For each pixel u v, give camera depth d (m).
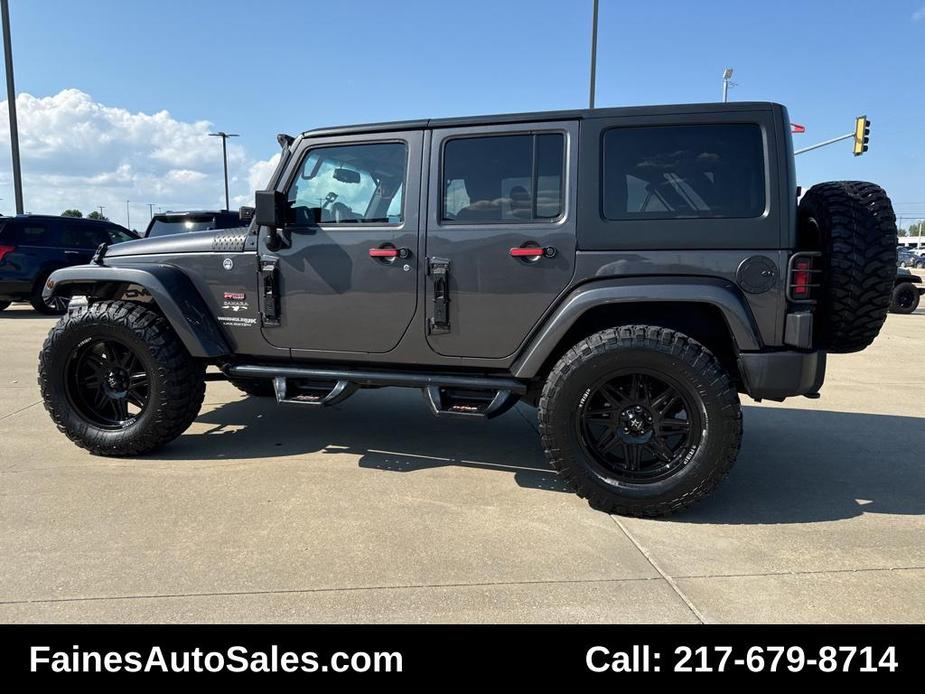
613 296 2.94
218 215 9.30
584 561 2.52
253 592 2.27
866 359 7.89
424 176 3.29
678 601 2.24
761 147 2.87
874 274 2.82
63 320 3.69
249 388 5.21
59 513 2.93
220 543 2.64
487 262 3.19
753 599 2.26
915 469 3.72
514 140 3.18
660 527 2.87
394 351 3.43
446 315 3.27
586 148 3.05
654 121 2.98
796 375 2.84
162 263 3.77
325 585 2.32
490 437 4.29
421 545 2.65
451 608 2.19
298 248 3.49
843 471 3.67
